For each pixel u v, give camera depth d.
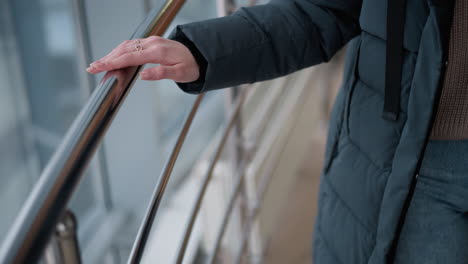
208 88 0.76
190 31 0.72
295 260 1.80
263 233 1.77
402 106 0.71
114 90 0.55
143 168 2.15
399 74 0.70
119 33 1.78
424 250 0.77
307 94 2.38
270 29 0.77
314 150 2.66
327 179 0.91
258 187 1.61
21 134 2.67
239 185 1.31
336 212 0.87
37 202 0.39
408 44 0.69
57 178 0.41
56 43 2.55
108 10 1.76
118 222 2.13
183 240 0.90
